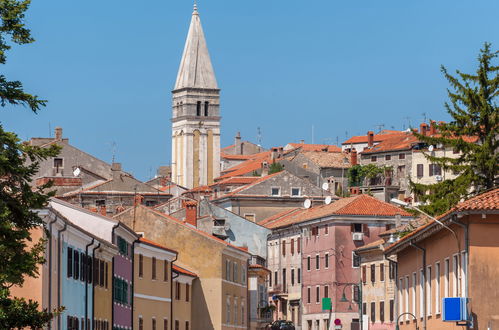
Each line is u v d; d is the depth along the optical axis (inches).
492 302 2598.4
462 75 4165.8
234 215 6988.2
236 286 5551.2
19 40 2028.8
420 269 3307.1
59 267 3272.6
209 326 5216.5
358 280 6446.9
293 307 6879.9
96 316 3772.1
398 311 3752.5
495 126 4114.2
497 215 2605.8
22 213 2060.8
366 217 6486.2
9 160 2025.1
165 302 4761.3
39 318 2075.5
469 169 4087.1
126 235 4244.6
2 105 2033.7
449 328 2864.2
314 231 6678.2
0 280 1991.9
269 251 7081.7
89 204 6850.4
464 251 2659.9
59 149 2102.6
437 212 4092.0
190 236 5255.9
